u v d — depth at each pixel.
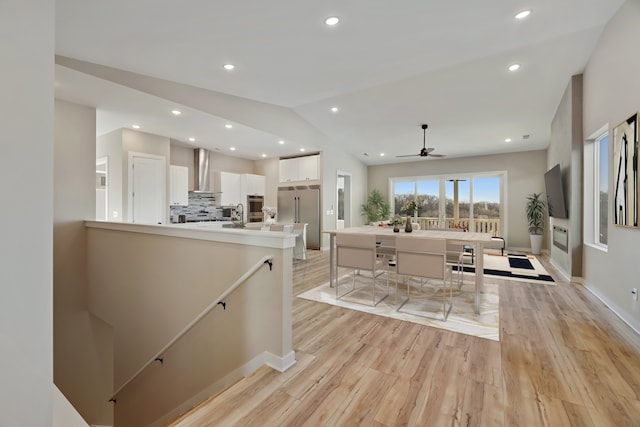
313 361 2.15
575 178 4.16
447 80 4.29
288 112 5.91
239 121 4.82
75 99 3.73
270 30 2.54
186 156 6.85
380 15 2.39
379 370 2.02
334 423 1.52
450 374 1.96
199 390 2.63
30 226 1.00
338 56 3.13
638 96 2.49
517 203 7.59
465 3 2.30
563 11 2.60
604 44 3.10
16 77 0.97
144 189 5.31
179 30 2.47
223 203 7.43
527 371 1.98
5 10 0.94
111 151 5.20
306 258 6.42
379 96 4.93
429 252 3.04
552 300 3.49
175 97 3.87
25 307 0.99
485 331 2.64
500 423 1.50
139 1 2.03
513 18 2.59
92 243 3.89
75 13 2.17
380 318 2.98
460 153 7.93
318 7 2.23
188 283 2.75
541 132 6.17
